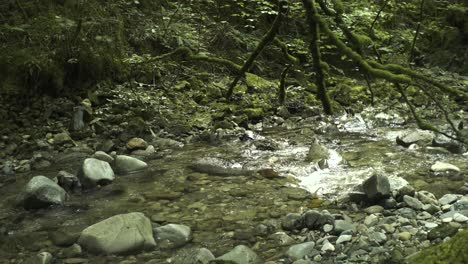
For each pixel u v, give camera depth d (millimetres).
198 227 3551
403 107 7613
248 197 4137
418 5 10539
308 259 2988
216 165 5051
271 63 8703
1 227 3584
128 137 5844
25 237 3416
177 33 7816
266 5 8625
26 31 6492
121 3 7758
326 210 3752
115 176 4727
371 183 3859
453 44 10367
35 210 3896
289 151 5547
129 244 3184
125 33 7547
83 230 3314
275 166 4980
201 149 5680
